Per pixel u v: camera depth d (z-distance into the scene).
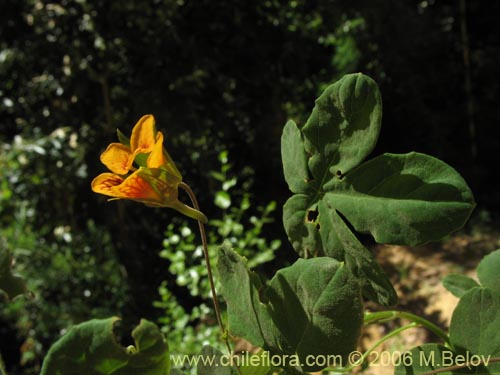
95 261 4.28
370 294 0.77
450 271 4.29
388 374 2.90
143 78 3.80
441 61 5.58
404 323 3.74
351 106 0.74
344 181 0.76
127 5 3.66
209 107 4.02
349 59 5.04
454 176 0.68
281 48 4.21
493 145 5.59
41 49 3.79
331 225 0.77
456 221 0.67
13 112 4.07
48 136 3.95
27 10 3.85
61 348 0.59
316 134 0.77
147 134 0.71
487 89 5.64
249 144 4.36
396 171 0.72
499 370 0.75
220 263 0.75
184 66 3.83
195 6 3.89
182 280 2.97
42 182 3.88
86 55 3.77
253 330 0.72
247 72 4.09
